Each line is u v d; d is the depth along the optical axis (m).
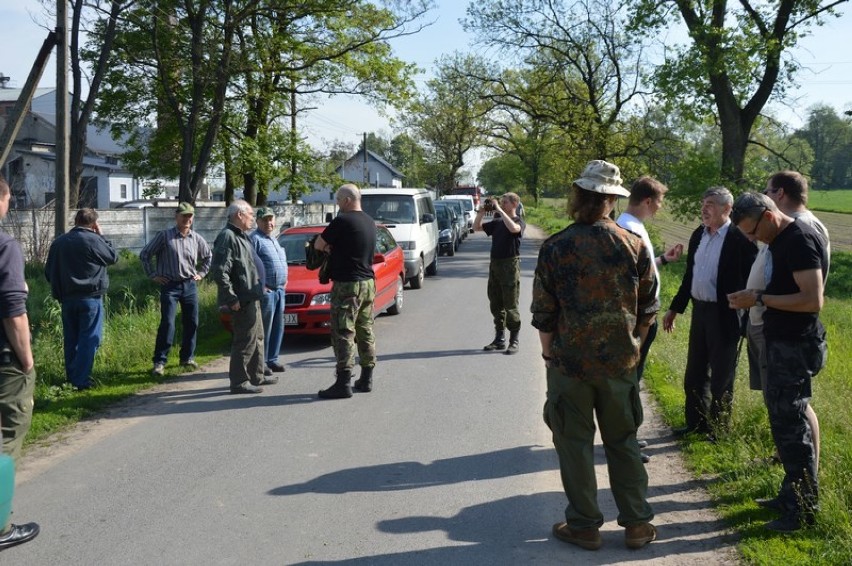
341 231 6.95
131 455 5.47
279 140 24.80
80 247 7.07
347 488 4.80
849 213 54.84
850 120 20.86
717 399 5.47
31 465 5.28
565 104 31.81
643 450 5.46
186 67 19.22
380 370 8.20
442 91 40.91
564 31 29.27
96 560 3.86
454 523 4.27
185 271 7.97
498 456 5.40
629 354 3.76
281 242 10.84
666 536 4.05
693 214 23.14
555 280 3.80
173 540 4.07
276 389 7.40
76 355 7.21
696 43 21.06
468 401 6.90
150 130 25.50
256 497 4.66
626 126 29.73
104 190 42.44
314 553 3.91
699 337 5.53
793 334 4.02
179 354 8.57
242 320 7.17
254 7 18.75
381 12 22.94
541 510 4.45
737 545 3.88
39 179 31.55
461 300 13.85
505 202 8.87
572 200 3.81
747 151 24.59
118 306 10.83
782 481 4.31
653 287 3.83
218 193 69.75
